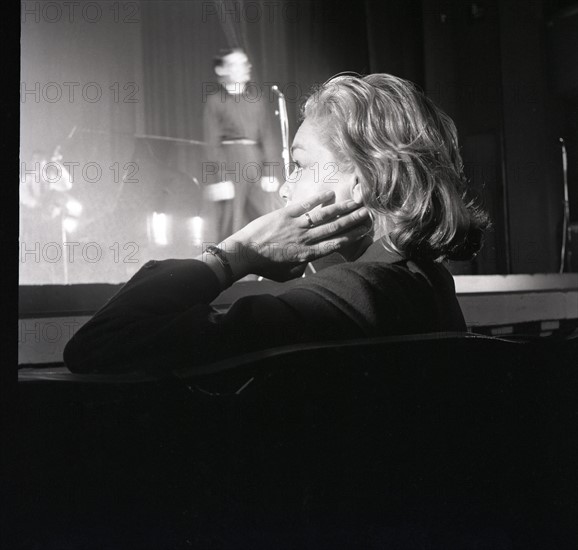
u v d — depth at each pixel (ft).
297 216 2.85
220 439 2.27
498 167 7.63
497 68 7.76
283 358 2.27
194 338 2.36
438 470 2.58
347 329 2.47
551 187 7.76
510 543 2.69
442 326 2.74
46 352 2.89
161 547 2.20
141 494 2.21
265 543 2.31
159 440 2.23
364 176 2.82
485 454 2.68
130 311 2.48
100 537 2.16
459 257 3.00
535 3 7.91
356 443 2.43
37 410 2.13
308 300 2.49
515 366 2.76
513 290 4.89
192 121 6.26
